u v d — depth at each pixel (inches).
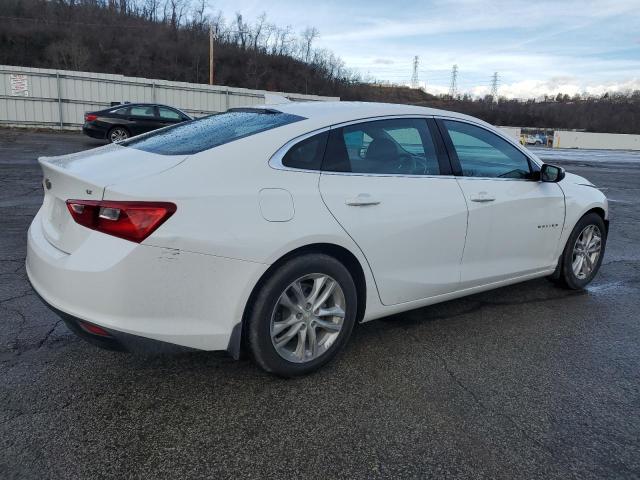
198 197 100.4
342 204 117.7
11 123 876.6
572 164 840.3
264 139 114.0
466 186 143.2
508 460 93.8
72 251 100.8
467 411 108.7
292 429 100.3
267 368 113.5
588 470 91.9
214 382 116.5
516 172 160.4
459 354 135.0
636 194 475.5
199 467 89.0
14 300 156.8
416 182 133.0
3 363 120.6
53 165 113.9
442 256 138.6
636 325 158.4
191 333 102.3
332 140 121.9
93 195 98.8
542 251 168.9
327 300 120.9
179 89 965.2
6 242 218.8
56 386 112.3
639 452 97.3
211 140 117.2
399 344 139.5
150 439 95.8
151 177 100.9
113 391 111.2
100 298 96.0
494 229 149.7
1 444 92.5
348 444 96.6
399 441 98.0
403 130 135.8
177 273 98.7
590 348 141.3
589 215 183.2
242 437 97.4
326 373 122.3
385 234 124.6
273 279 109.2
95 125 661.9
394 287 130.5
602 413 109.9
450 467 91.4
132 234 95.3
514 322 157.8
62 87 890.1
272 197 108.5
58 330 138.5
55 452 91.1
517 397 115.0
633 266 224.1
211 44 1460.4
